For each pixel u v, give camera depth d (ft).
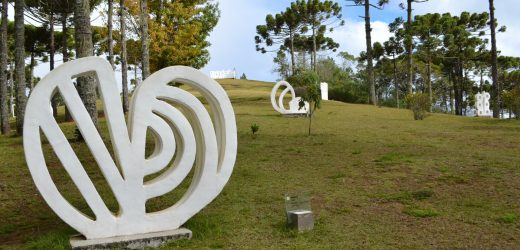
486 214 24.32
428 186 30.55
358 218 24.48
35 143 19.38
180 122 21.66
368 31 121.60
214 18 115.14
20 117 61.57
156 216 21.42
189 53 103.60
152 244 20.49
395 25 123.13
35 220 25.90
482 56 162.91
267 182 33.27
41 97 19.53
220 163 23.04
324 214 25.30
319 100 56.85
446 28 137.90
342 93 168.96
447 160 38.11
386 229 22.58
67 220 19.83
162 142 21.34
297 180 33.68
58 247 19.61
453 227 22.54
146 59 67.36
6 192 32.42
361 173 34.94
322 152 44.21
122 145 20.71
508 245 19.89
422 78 207.00
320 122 72.38
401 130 61.87
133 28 95.96
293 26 168.45
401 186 30.86
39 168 19.43
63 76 19.86
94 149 20.31
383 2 119.24
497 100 91.86
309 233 22.02
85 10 43.39
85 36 43.32
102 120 69.92
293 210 23.11
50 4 86.38
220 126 23.47
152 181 21.79
